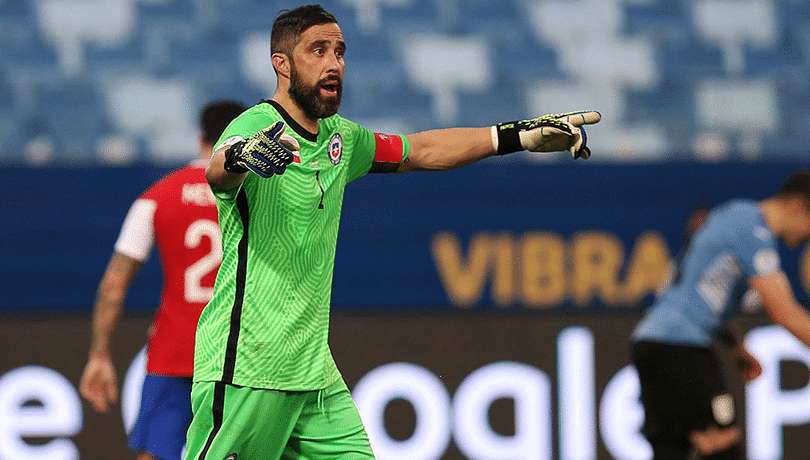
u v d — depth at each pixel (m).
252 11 32.62
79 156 28.73
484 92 31.55
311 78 8.05
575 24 33.47
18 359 15.05
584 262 16.38
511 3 33.69
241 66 31.33
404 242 16.08
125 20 31.92
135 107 30.06
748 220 12.96
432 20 33.03
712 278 13.47
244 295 8.05
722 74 32.66
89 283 15.31
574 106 31.72
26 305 15.17
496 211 16.23
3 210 15.12
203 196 11.91
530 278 16.30
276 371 8.16
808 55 33.28
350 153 8.77
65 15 31.67
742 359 14.04
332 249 8.58
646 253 16.47
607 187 16.41
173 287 11.93
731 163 16.55
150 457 12.03
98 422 15.16
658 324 13.82
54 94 30.00
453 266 16.17
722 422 13.49
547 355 16.25
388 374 15.95
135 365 15.27
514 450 16.12
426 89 31.31
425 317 16.09
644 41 33.16
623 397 16.33
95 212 15.34
